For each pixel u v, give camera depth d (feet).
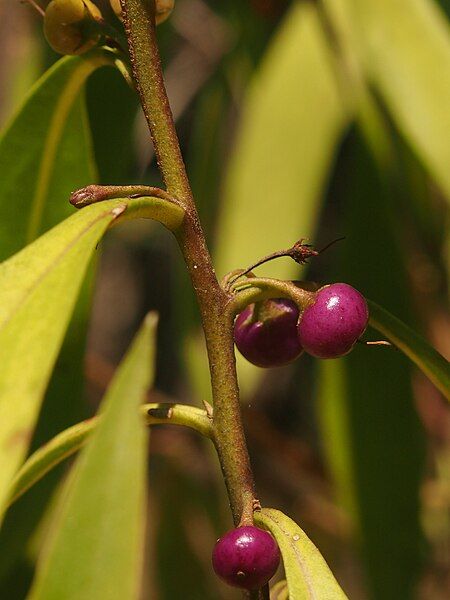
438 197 1.14
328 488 1.39
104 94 0.81
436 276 1.16
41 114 0.76
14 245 0.78
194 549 1.33
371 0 1.00
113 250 1.81
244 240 1.08
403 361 0.99
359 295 0.64
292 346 0.67
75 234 0.59
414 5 0.99
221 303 0.64
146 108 0.65
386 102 0.99
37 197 0.78
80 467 0.54
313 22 1.12
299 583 0.61
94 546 0.54
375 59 0.99
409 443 1.01
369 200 1.02
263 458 1.53
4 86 1.13
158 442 1.37
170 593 1.32
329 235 1.60
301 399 1.73
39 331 0.56
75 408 0.79
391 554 1.02
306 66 1.12
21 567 0.91
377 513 1.02
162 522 1.34
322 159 1.10
